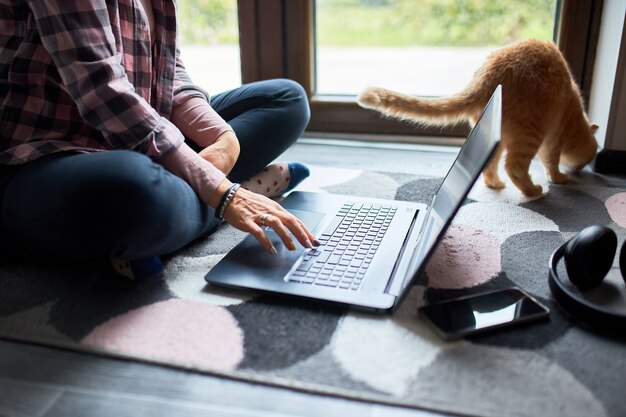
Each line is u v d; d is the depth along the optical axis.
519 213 1.30
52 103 1.01
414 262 0.92
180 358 0.80
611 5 1.57
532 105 1.37
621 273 0.98
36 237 0.95
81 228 0.89
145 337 0.85
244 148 1.28
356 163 1.69
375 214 1.21
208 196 1.01
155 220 0.89
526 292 0.96
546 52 1.41
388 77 2.01
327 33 1.97
